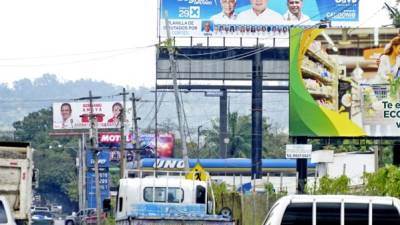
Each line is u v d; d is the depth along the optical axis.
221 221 40.47
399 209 26.50
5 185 46.22
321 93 67.06
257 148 110.25
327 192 58.97
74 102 171.88
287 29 108.12
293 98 67.31
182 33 107.88
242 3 107.94
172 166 122.81
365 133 66.69
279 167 119.94
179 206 49.00
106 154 151.25
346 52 66.94
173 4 107.69
